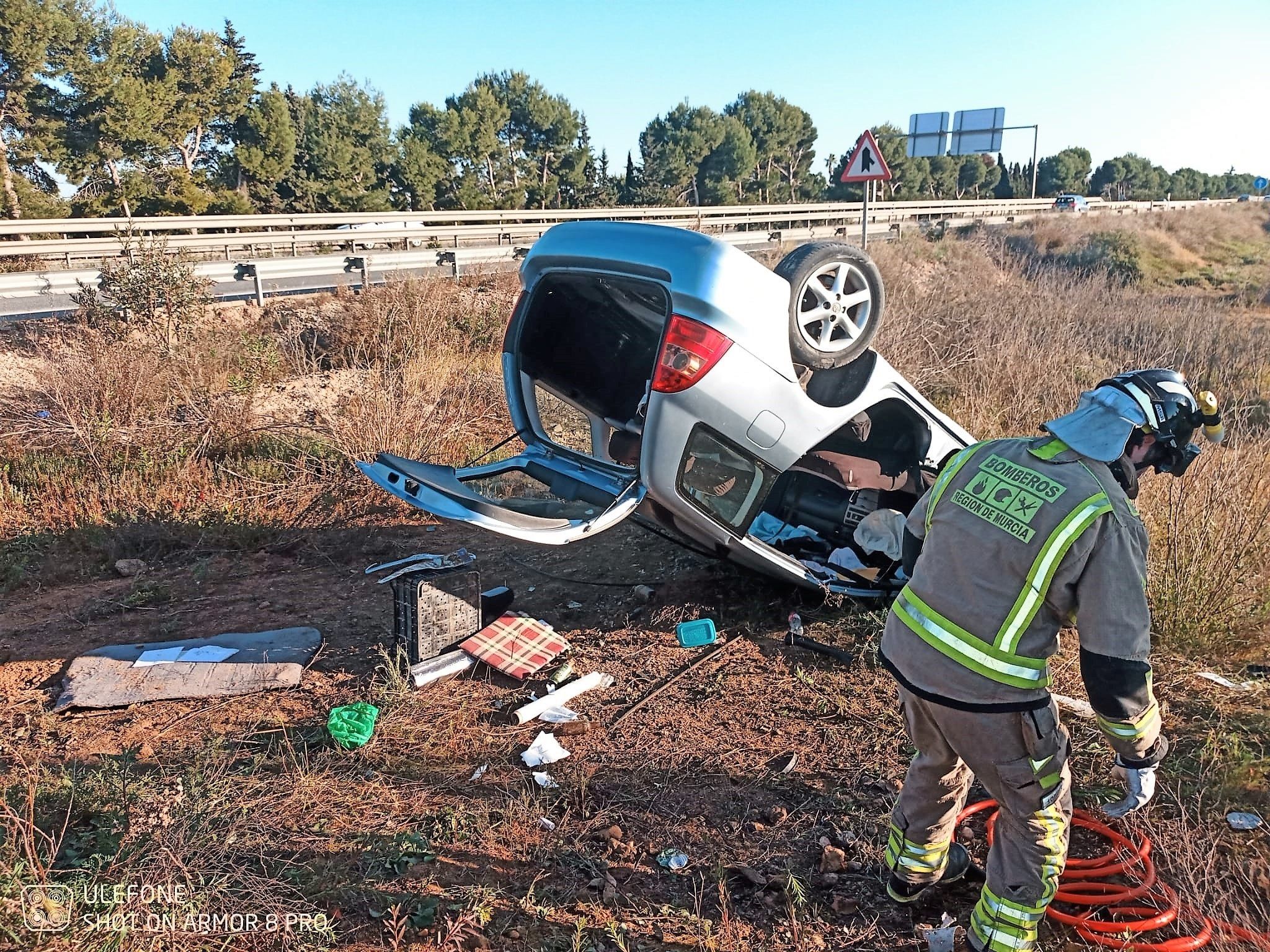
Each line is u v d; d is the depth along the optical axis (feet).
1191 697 13.08
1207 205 162.71
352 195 135.44
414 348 31.81
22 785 10.98
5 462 22.56
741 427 13.25
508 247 55.88
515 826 10.50
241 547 19.67
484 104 151.12
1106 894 9.21
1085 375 29.43
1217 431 7.98
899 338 31.04
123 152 122.52
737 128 179.11
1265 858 9.68
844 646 14.73
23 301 40.96
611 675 14.11
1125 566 7.18
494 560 18.94
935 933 8.79
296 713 13.05
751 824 10.59
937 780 8.66
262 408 26.73
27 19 107.86
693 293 12.45
